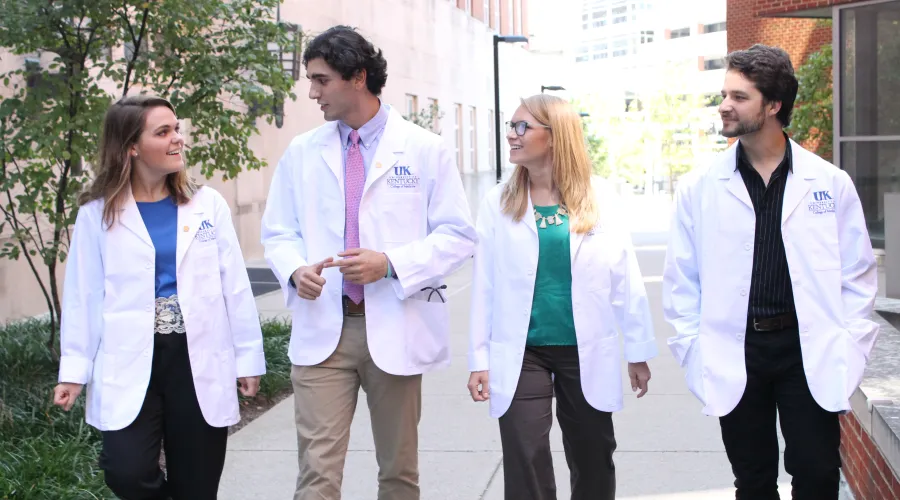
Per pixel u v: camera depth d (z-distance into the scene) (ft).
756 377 11.85
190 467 12.39
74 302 12.21
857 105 52.34
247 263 57.82
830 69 62.95
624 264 13.57
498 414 13.32
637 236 96.17
